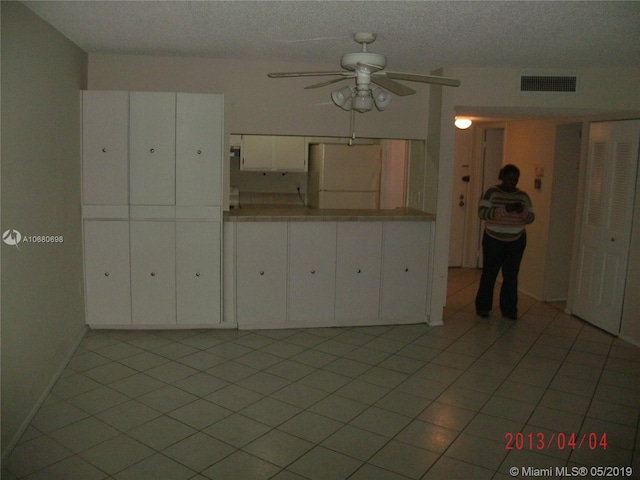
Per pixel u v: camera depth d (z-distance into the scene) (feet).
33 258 10.30
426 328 16.07
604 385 12.24
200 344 14.25
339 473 8.61
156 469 8.60
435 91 15.83
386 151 20.29
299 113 15.71
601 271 16.30
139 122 14.05
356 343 14.64
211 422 10.15
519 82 15.15
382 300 16.02
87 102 13.82
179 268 14.69
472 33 11.05
